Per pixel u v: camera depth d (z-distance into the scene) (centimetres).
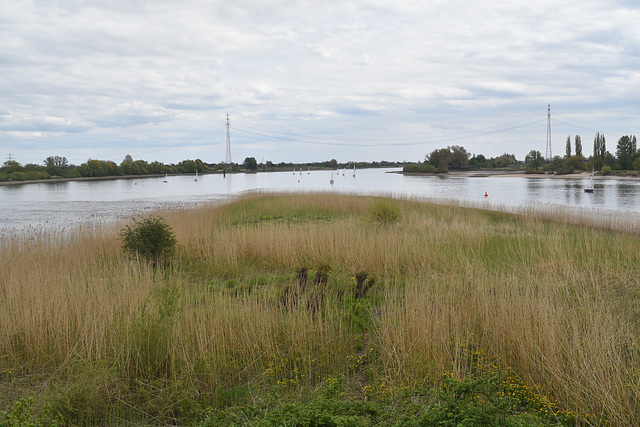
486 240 1435
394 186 7525
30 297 774
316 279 948
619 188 6931
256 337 661
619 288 893
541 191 6194
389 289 948
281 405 485
